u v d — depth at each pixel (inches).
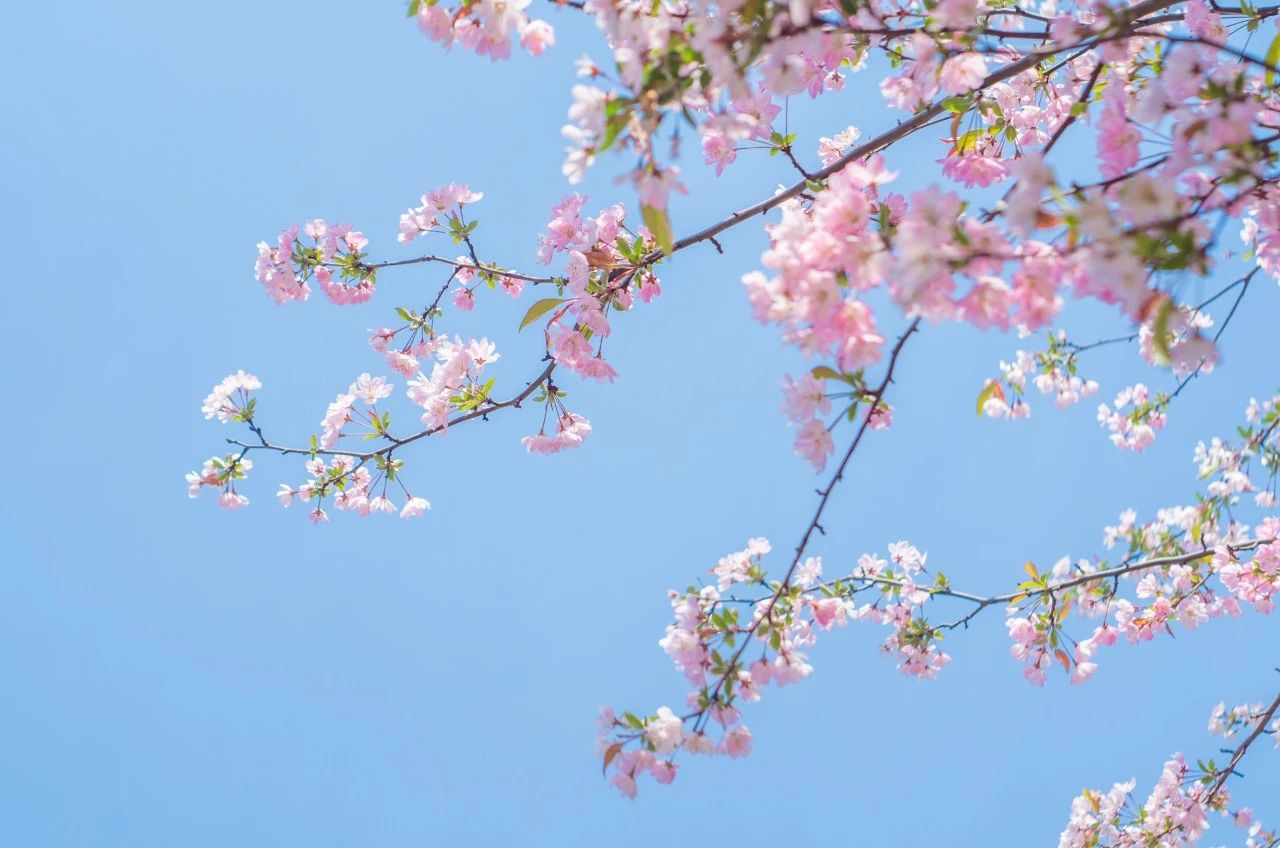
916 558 243.4
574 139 113.7
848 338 108.2
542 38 134.4
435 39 133.2
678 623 150.3
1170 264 89.8
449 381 217.3
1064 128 144.8
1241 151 98.8
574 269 195.3
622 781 139.6
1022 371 224.2
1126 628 247.9
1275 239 114.0
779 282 109.5
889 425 131.8
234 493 249.6
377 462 236.2
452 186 224.4
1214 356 107.2
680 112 111.5
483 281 232.4
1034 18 163.9
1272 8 155.3
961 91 143.9
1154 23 144.0
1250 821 274.8
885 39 156.6
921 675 234.5
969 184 167.5
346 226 237.8
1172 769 256.7
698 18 112.2
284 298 237.8
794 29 111.0
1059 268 96.7
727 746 142.6
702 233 185.5
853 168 109.3
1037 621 230.4
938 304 98.0
